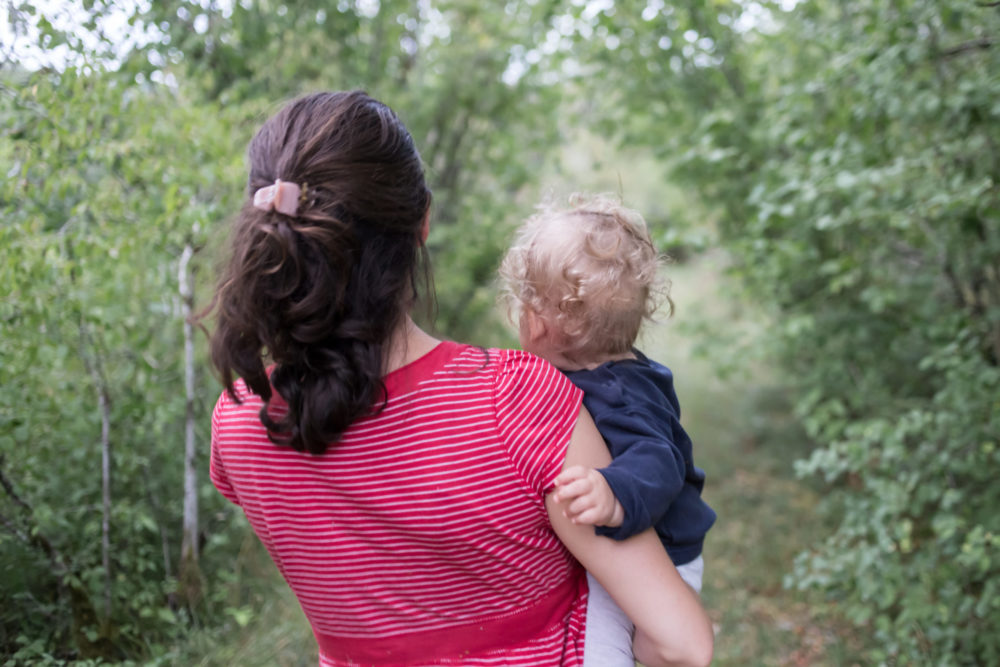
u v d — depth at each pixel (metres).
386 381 0.95
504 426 0.95
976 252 3.54
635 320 1.41
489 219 5.26
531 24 4.96
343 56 4.58
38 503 2.53
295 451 0.97
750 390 6.66
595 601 1.13
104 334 2.65
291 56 4.17
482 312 5.29
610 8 4.67
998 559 2.71
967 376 3.15
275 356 0.91
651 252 1.45
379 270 0.94
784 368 5.72
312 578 1.02
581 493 0.94
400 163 0.98
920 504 2.97
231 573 3.08
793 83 4.26
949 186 3.18
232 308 0.93
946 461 2.99
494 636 1.01
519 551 0.98
